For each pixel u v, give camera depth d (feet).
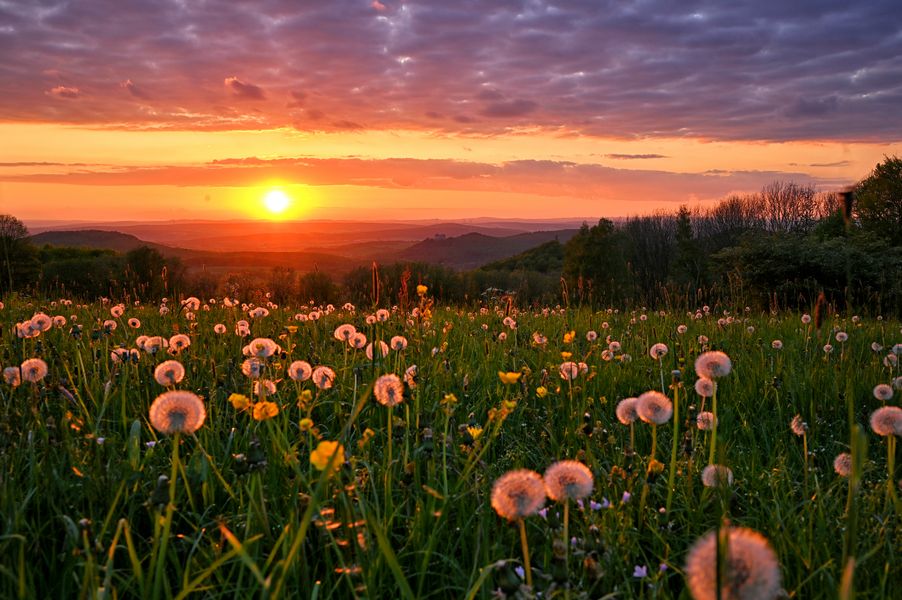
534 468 12.19
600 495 10.35
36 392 11.80
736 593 3.80
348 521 7.98
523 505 6.23
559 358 19.51
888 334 26.35
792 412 16.53
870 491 10.93
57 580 8.23
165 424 8.05
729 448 13.38
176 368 11.30
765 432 14.85
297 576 7.88
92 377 14.53
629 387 17.87
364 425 13.75
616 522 9.46
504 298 37.63
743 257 75.82
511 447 13.01
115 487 9.52
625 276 193.67
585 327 28.37
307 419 8.83
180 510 9.81
